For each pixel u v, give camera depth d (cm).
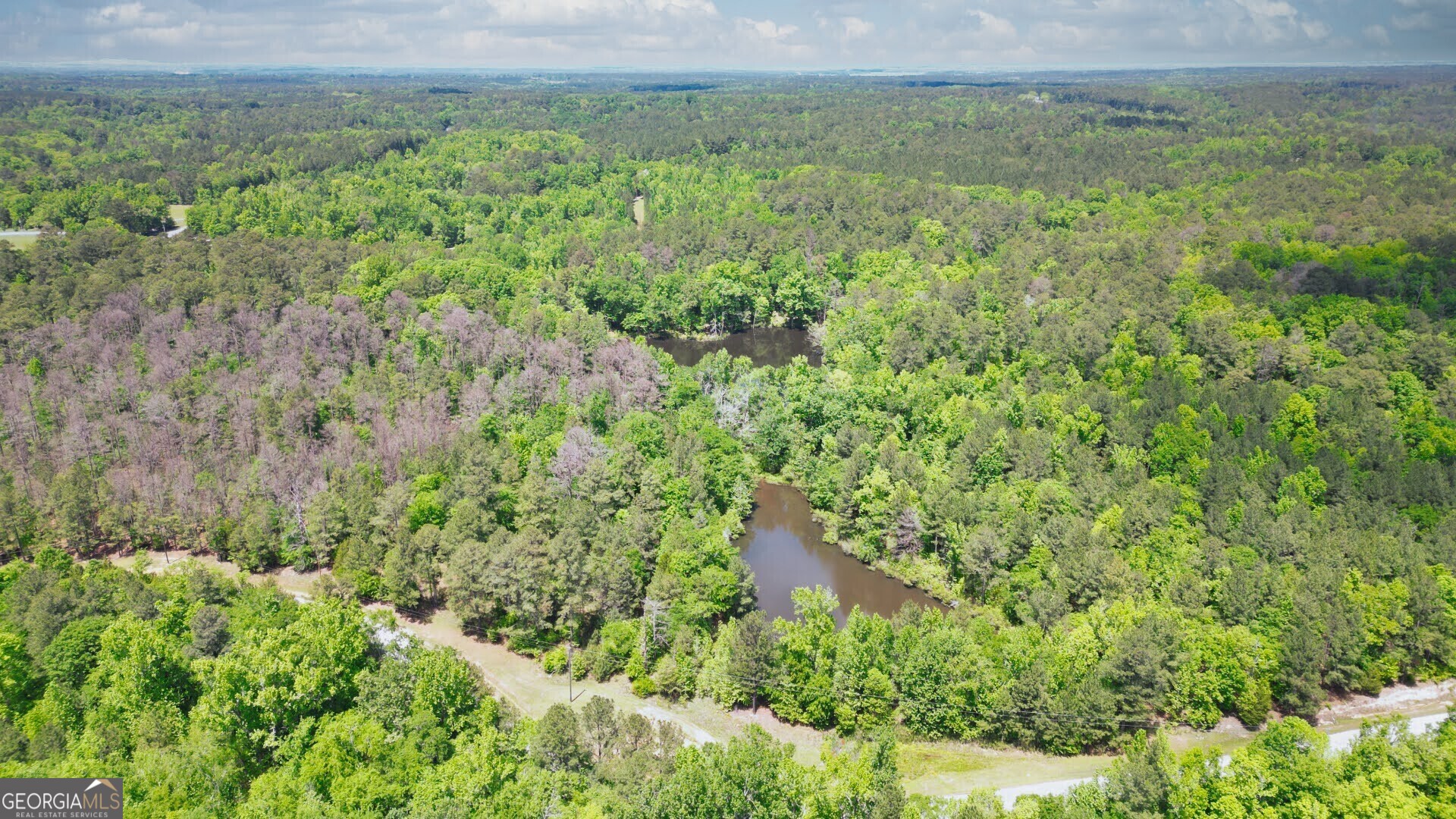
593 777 9131
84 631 10538
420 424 16700
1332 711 11319
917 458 16388
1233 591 11831
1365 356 19200
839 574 14850
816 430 18100
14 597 11538
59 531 14200
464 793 8356
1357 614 11381
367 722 9500
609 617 12112
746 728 10694
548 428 17212
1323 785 8456
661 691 11269
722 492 16212
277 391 18000
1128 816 8538
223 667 9450
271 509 13975
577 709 10925
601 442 16362
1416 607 11769
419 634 12412
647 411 18175
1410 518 14012
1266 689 10712
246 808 8094
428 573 13000
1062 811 8431
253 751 9550
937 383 18925
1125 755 10250
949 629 10969
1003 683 10475
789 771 8544
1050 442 16038
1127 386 18875
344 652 10369
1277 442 15862
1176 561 12731
